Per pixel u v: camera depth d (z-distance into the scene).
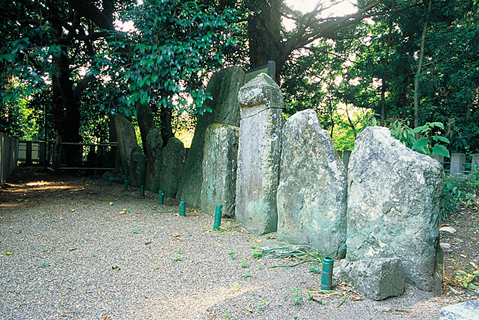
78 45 15.00
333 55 17.67
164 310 2.94
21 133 20.75
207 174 6.59
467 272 3.99
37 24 6.99
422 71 12.30
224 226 5.67
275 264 4.09
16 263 3.87
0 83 6.16
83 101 17.02
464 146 10.42
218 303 3.05
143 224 5.58
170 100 6.71
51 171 13.75
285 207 4.90
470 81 10.41
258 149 5.35
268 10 13.91
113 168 12.66
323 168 4.42
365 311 2.95
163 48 6.17
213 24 6.46
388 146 3.63
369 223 3.76
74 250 4.34
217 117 7.14
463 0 11.48
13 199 7.62
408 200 3.42
